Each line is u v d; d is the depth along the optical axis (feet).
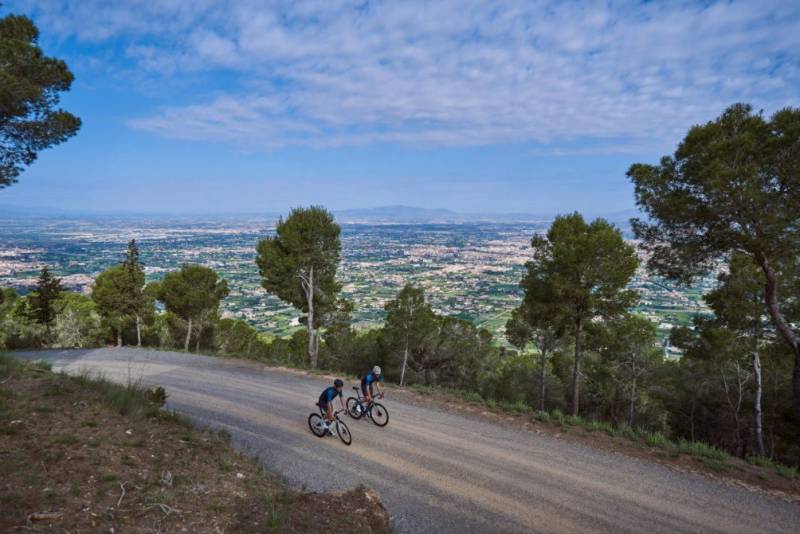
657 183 45.44
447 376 111.96
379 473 30.42
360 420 42.29
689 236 45.57
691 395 85.40
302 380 62.85
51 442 24.30
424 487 28.27
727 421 81.20
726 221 41.50
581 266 60.34
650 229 48.57
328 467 31.35
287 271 90.84
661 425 93.86
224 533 18.30
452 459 32.89
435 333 106.63
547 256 65.62
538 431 39.52
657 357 88.69
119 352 90.84
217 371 68.85
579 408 105.81
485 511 25.21
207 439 31.58
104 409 32.86
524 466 31.58
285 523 19.43
